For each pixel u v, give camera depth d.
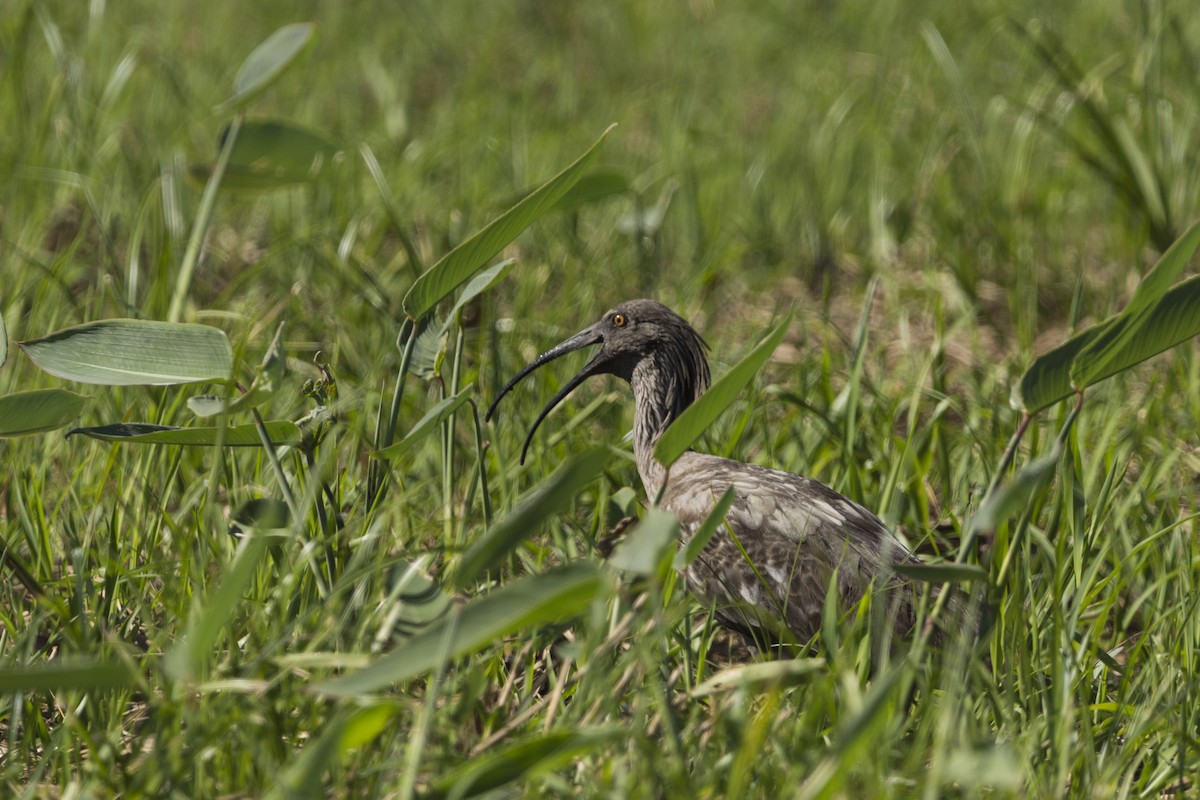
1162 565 9.43
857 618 8.10
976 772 6.06
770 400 12.12
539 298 14.98
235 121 11.04
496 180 18.06
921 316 15.52
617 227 16.61
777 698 7.02
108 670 6.16
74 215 16.98
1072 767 7.23
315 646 7.24
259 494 9.80
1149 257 16.52
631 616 7.22
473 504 10.37
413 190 17.12
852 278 16.75
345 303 13.81
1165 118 17.31
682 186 17.27
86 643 7.44
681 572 9.70
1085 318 15.33
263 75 10.73
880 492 10.66
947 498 10.58
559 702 7.59
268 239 16.30
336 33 24.77
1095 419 11.74
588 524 10.30
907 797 6.77
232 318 13.15
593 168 17.98
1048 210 17.56
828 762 5.97
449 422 9.03
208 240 15.95
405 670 6.09
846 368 13.43
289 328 13.66
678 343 10.97
